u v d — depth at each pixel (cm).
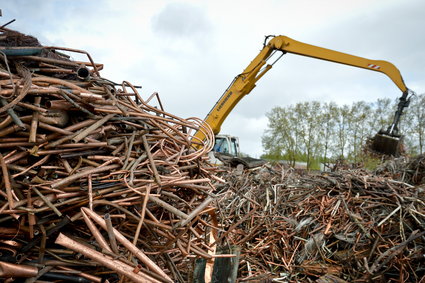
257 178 605
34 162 157
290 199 515
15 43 187
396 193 443
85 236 175
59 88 154
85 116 173
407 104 989
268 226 467
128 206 184
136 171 173
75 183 158
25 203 144
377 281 355
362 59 1001
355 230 420
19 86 146
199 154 208
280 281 390
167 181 177
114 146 178
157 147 209
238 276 412
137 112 194
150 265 145
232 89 949
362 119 2838
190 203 211
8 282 138
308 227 447
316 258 412
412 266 363
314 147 2948
